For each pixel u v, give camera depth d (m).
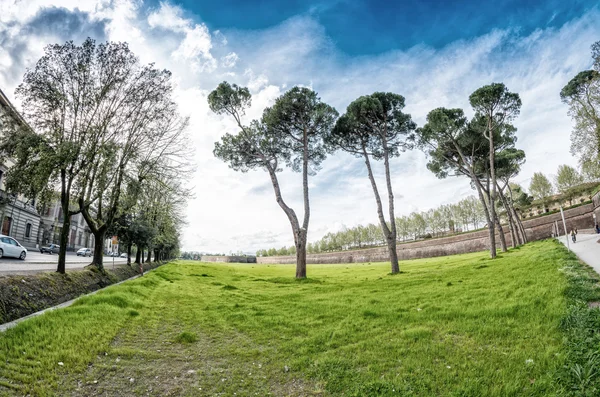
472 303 10.12
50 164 14.34
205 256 137.62
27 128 15.55
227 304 13.41
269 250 155.12
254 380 6.40
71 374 6.29
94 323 9.08
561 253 17.17
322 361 6.89
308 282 21.14
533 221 55.88
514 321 7.80
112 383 6.14
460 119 32.19
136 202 22.70
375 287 16.22
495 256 26.50
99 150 16.72
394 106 28.55
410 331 8.02
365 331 8.59
